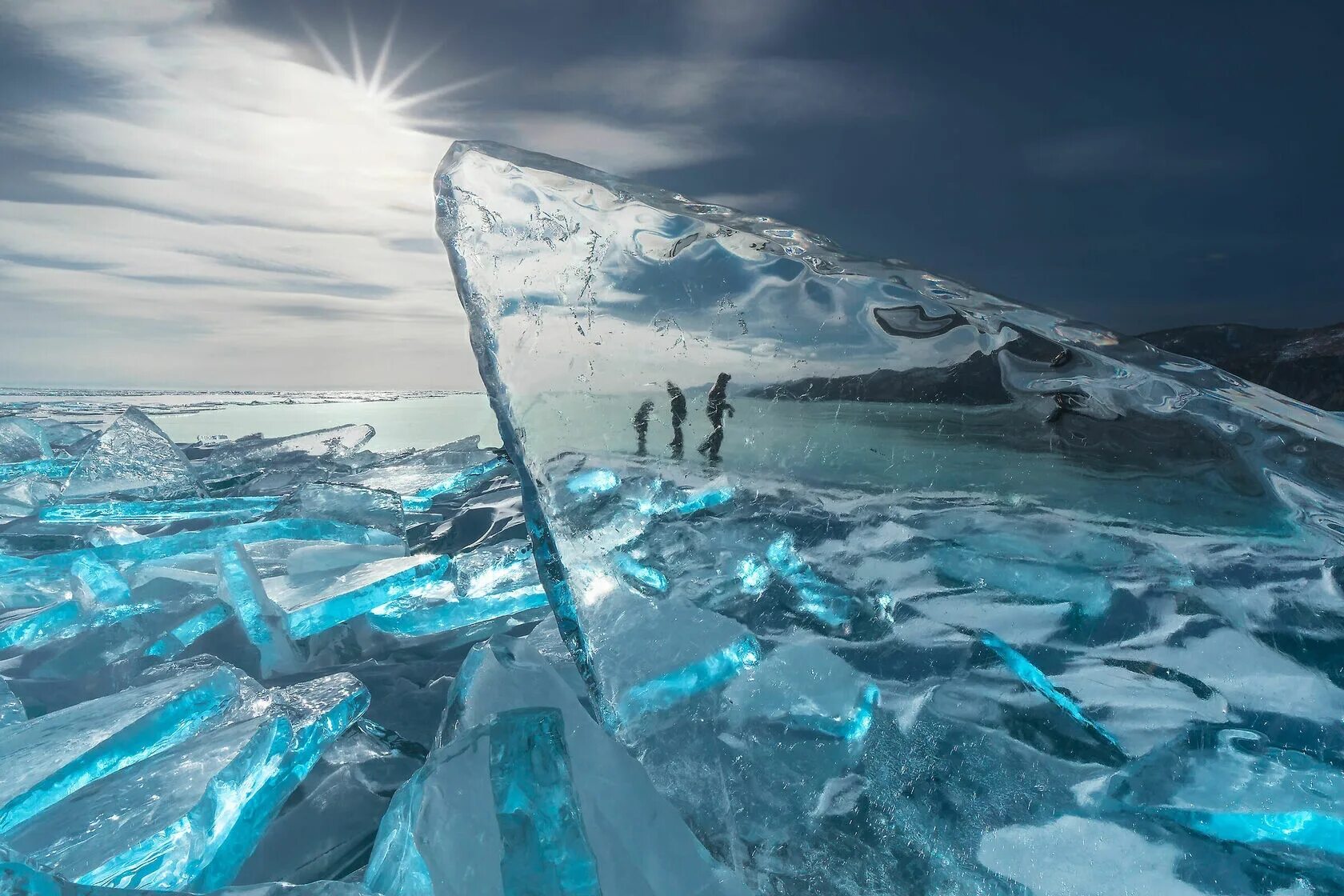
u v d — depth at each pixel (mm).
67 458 3695
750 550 1029
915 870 768
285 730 1010
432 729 1269
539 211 1121
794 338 1059
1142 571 936
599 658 984
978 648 920
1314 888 699
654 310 1090
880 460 1021
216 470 3611
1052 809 789
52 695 1520
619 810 756
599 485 1067
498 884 629
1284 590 888
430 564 1743
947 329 1016
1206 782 771
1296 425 928
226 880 851
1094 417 975
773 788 845
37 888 566
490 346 1103
